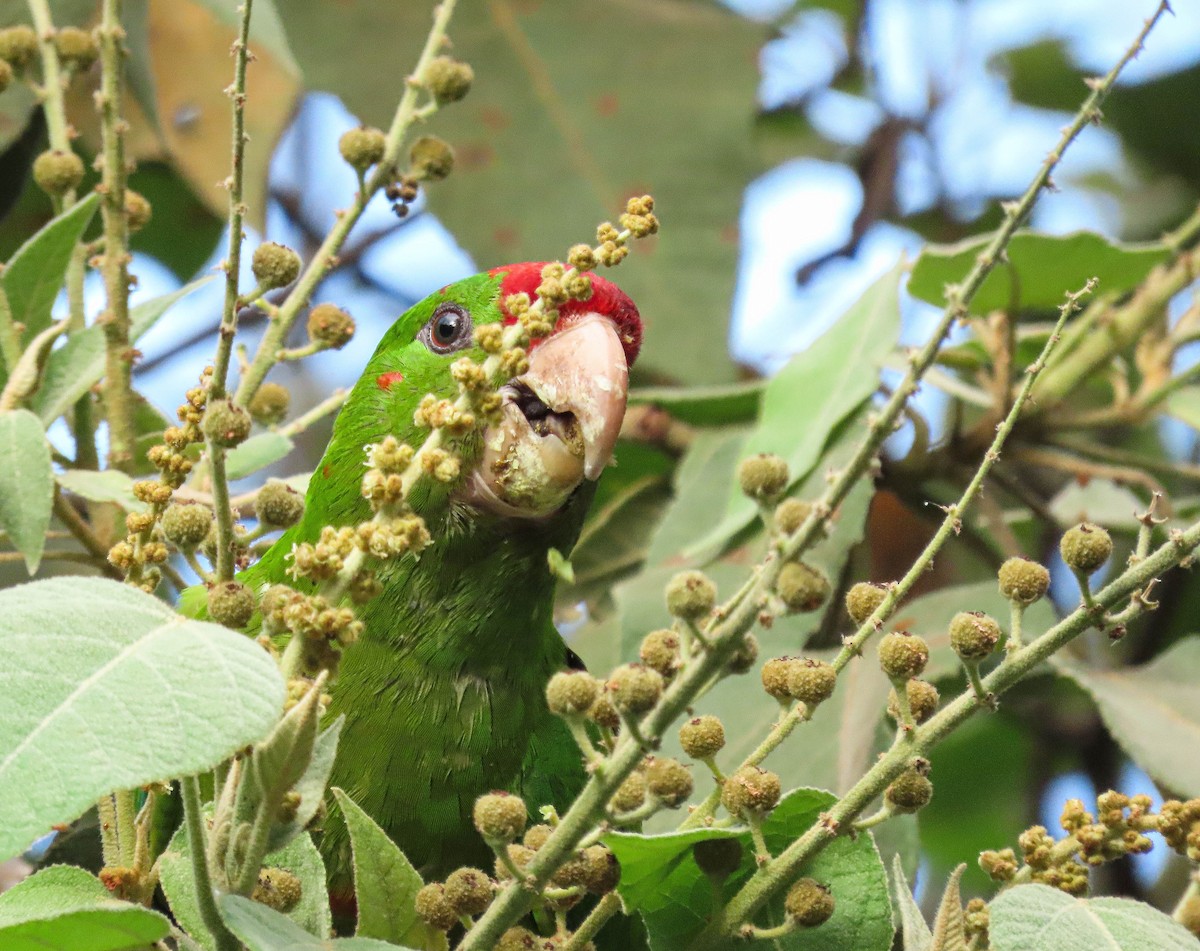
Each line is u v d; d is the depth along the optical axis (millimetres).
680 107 9047
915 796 3525
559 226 8789
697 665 3182
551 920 5090
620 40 9156
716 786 3807
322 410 5383
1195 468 7457
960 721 3471
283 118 8227
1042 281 7254
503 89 9023
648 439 7762
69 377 4887
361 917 3617
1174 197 10617
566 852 3336
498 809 3289
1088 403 9414
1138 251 7113
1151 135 10562
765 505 3266
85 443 5355
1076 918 3348
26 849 2645
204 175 8188
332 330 5082
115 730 2785
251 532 4141
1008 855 3742
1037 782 9094
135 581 3777
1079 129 3172
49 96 5508
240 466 5199
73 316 5387
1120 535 8273
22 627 2910
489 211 8805
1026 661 3406
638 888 3895
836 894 3973
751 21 9344
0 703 2811
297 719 3102
